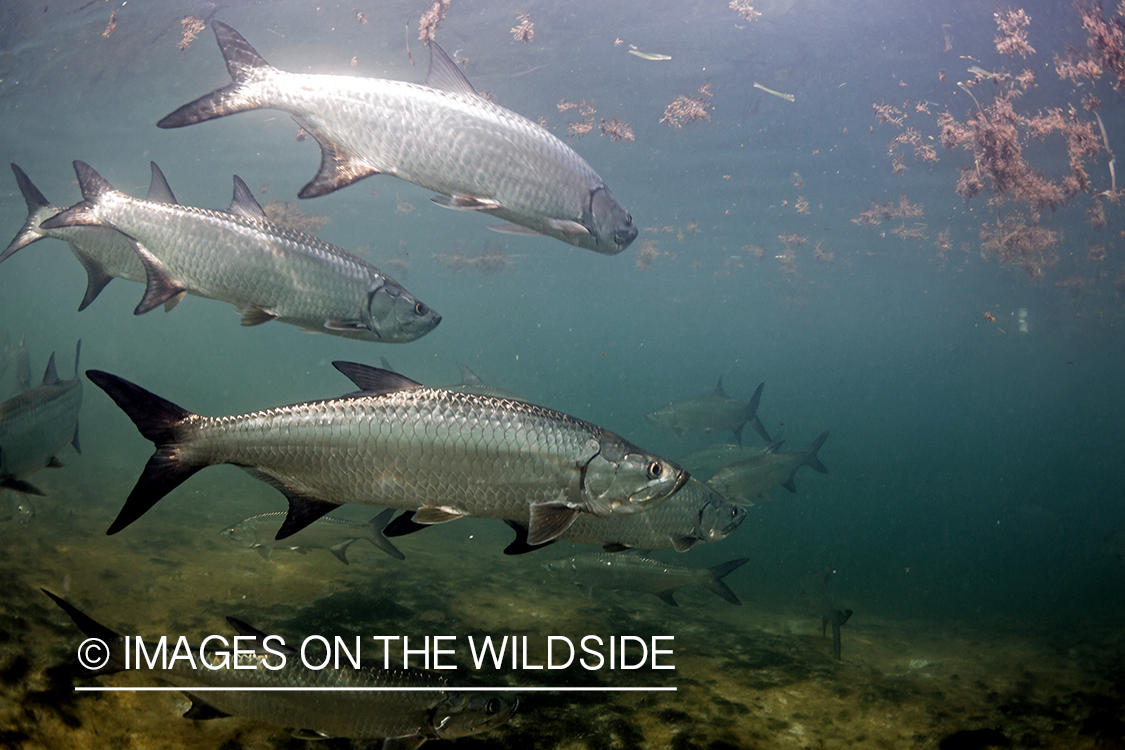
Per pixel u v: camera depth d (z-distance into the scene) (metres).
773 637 7.51
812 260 38.06
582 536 4.12
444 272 54.44
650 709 4.77
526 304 88.19
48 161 25.70
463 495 2.77
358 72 15.85
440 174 3.01
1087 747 4.40
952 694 5.56
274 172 26.97
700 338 141.75
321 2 12.91
